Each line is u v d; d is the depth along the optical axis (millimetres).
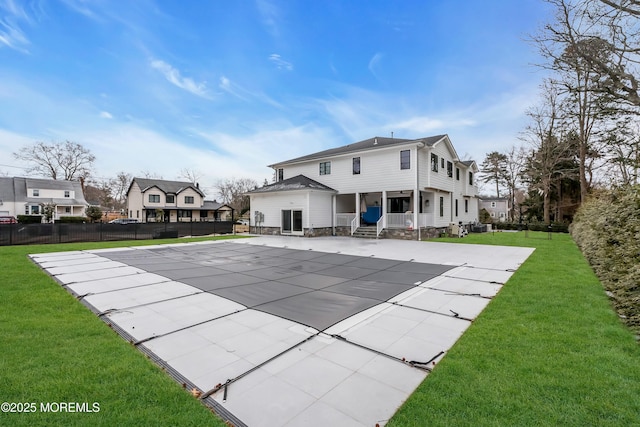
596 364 2799
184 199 42312
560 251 11141
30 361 2900
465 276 6980
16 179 36906
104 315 4461
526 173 29469
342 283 6516
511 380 2557
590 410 2143
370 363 2975
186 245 14016
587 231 9711
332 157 18922
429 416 2117
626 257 4676
